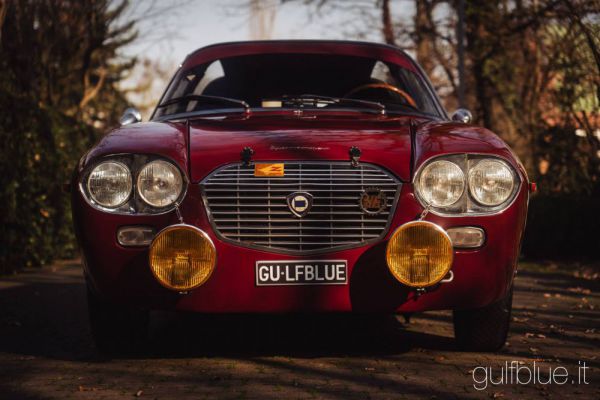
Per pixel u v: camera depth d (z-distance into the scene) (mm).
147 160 5176
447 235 4906
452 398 4762
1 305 8602
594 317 7828
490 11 17625
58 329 7152
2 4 13570
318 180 5086
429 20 21906
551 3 14031
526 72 16359
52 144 12797
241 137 5336
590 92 13094
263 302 5098
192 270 4938
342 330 6922
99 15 17328
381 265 5078
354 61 7168
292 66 7086
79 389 4996
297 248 5082
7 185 11250
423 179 5117
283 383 5090
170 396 4820
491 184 5172
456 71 21625
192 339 6562
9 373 5449
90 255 5227
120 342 5859
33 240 12094
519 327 7195
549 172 14633
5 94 11383
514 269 5332
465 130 5598
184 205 5105
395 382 5105
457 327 5926
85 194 5227
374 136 5367
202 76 7074
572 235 13766
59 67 17047
